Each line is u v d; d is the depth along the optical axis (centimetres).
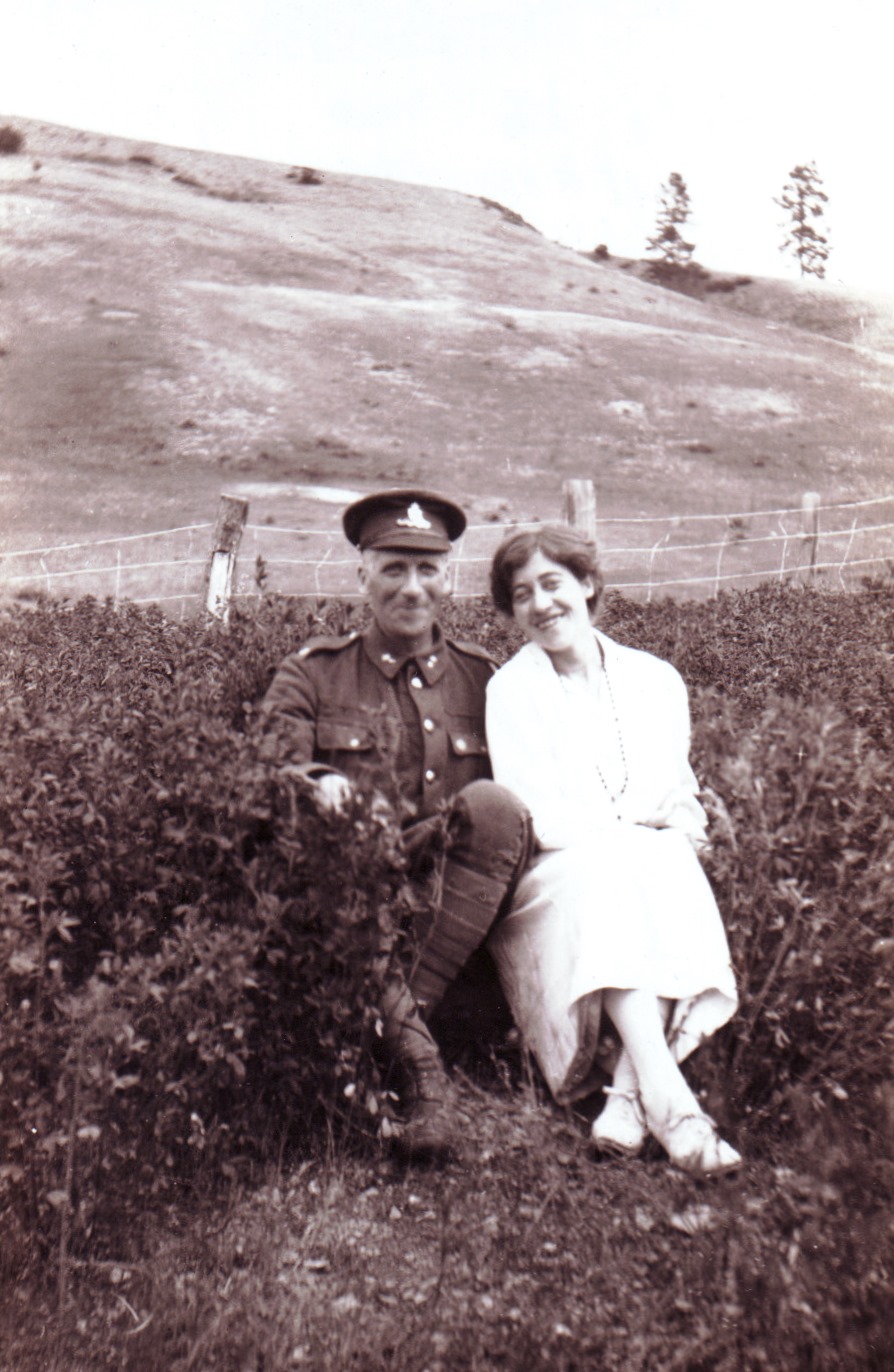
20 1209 251
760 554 2678
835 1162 243
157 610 743
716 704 414
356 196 8744
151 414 4088
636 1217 257
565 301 7100
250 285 6291
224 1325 232
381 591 362
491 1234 254
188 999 270
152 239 6756
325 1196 279
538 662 367
